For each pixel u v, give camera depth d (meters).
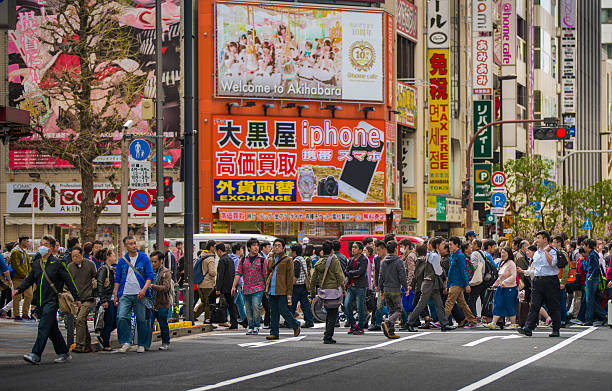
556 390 13.55
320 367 16.47
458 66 67.19
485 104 69.06
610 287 26.72
